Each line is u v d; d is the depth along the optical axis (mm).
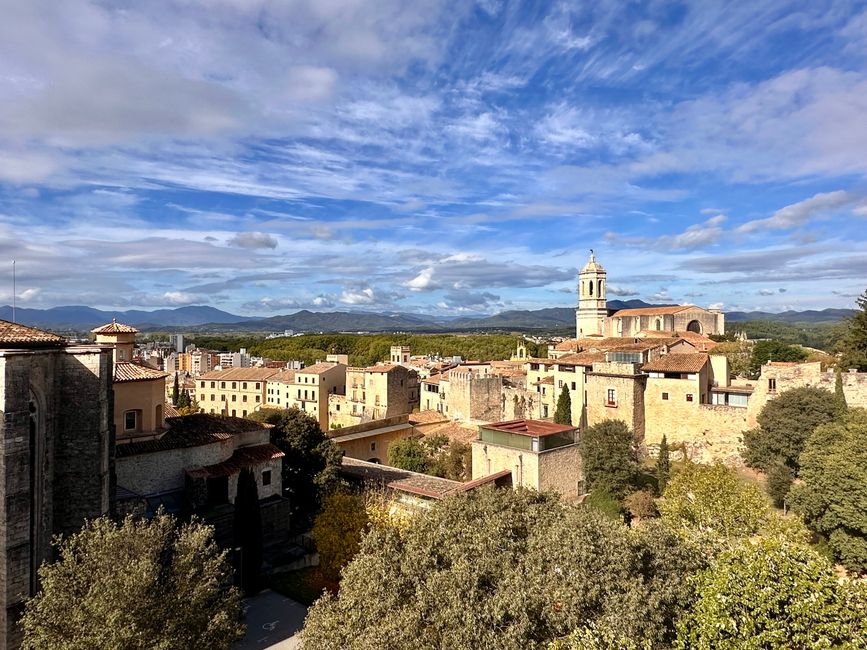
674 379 69688
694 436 67812
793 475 54812
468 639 17188
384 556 21875
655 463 65500
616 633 17250
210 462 44250
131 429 41188
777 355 90438
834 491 36812
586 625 18438
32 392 29422
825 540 38219
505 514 24484
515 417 89875
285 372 128875
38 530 29609
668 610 20078
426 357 186125
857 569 35938
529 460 46656
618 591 19297
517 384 97938
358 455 72750
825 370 70000
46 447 30281
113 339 47062
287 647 31312
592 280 149750
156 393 42656
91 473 31531
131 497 36156
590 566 19625
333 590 37281
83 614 20578
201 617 23625
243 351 190750
